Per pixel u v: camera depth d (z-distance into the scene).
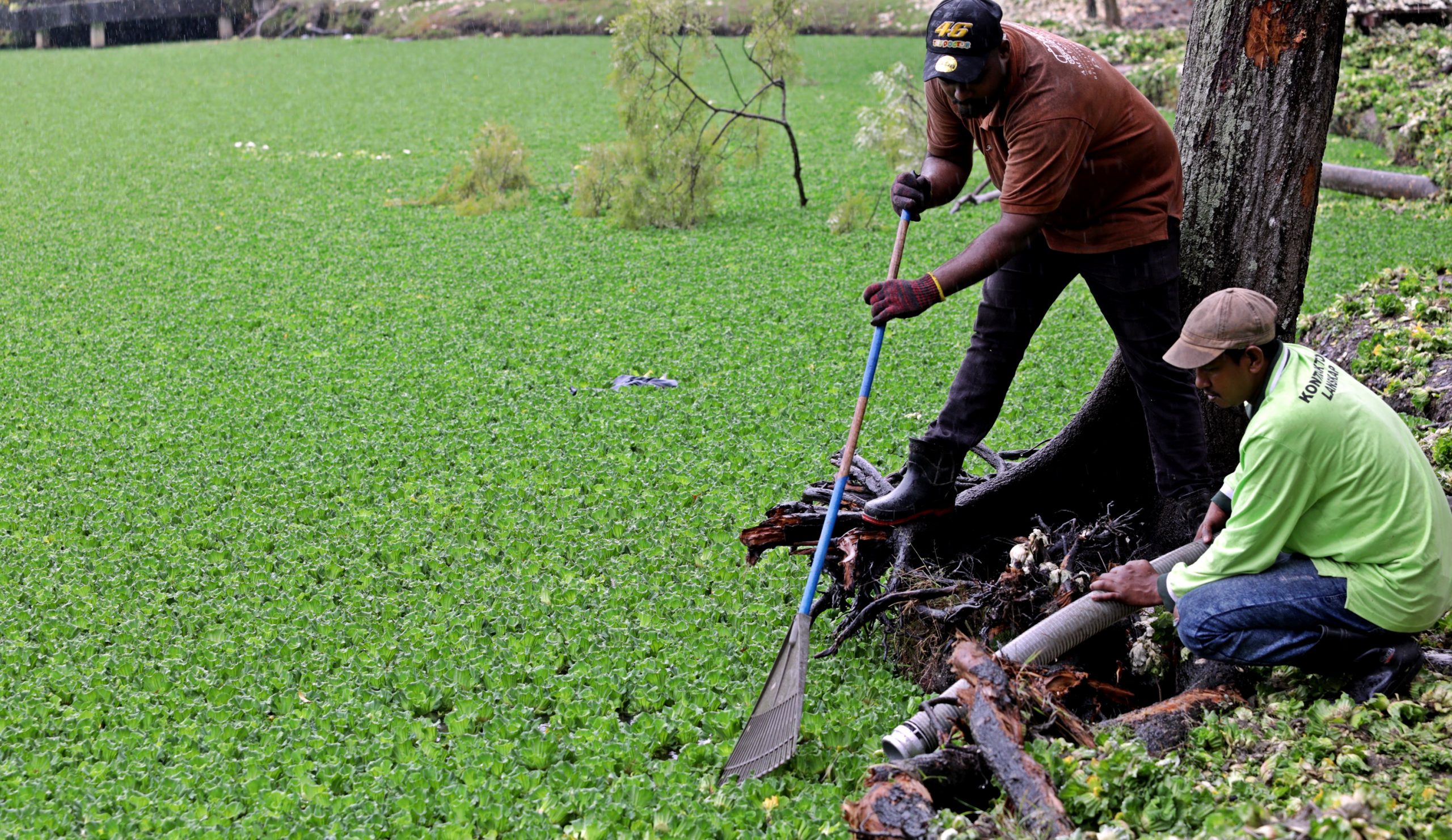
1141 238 4.02
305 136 21.06
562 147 19.31
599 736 4.23
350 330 9.99
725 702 4.50
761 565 5.59
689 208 13.70
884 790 3.30
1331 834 2.88
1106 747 3.40
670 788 3.91
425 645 4.93
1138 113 3.89
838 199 14.94
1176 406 4.23
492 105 23.97
